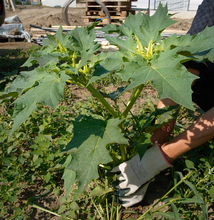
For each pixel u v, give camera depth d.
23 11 22.08
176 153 1.54
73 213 1.54
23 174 1.86
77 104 3.11
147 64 1.09
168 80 0.97
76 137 1.28
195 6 15.09
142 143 1.41
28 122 2.43
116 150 2.11
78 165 1.18
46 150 1.91
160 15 1.29
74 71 1.07
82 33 1.31
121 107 3.20
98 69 1.10
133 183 1.61
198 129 1.43
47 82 1.11
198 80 2.20
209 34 1.29
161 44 1.23
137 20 1.41
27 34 9.34
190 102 0.87
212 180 1.53
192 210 1.65
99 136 1.27
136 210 1.69
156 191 1.85
